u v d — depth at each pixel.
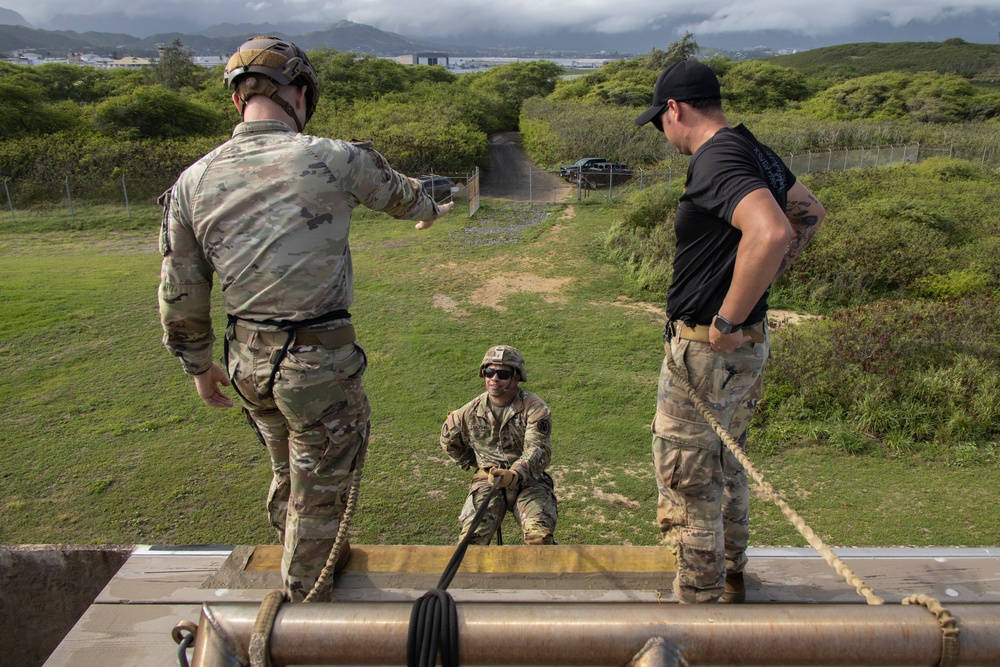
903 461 8.04
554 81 65.56
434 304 14.58
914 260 15.07
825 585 2.18
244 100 1.84
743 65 58.09
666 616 0.99
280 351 1.70
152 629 1.94
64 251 20.09
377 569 2.17
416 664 0.97
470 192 24.17
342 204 1.75
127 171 27.44
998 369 9.62
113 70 51.16
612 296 15.21
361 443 1.87
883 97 50.97
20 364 10.92
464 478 7.58
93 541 6.45
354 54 50.22
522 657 0.98
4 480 7.50
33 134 29.89
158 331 12.48
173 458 7.94
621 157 34.59
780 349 10.09
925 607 1.01
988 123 46.94
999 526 6.55
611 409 9.45
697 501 1.94
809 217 2.10
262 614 1.00
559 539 6.54
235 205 1.69
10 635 2.42
